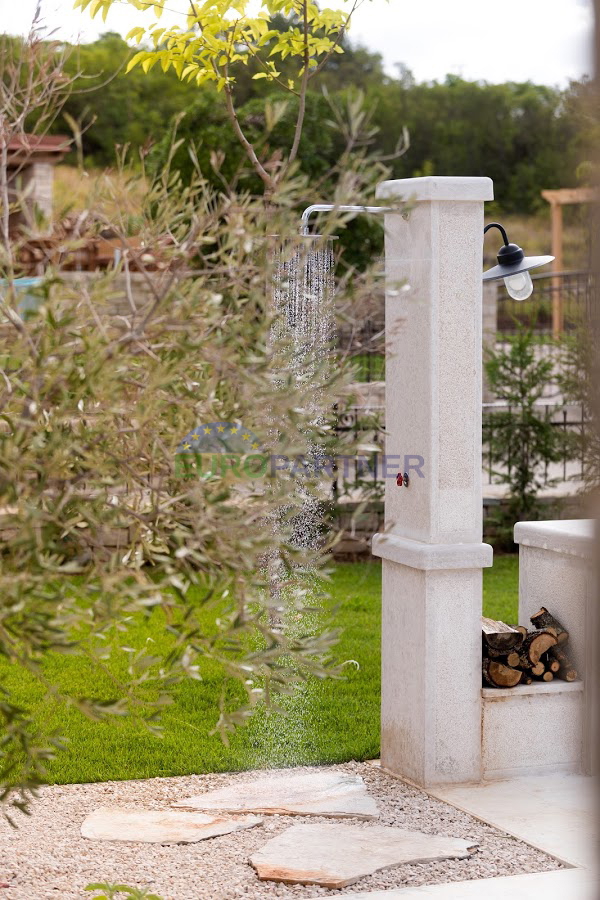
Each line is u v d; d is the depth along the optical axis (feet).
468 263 13.98
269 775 15.02
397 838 12.42
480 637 14.42
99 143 89.81
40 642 7.18
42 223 7.53
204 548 7.60
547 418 32.60
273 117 7.80
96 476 7.59
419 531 14.34
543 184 106.01
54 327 6.98
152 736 16.53
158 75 91.45
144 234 7.86
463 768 14.42
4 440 7.19
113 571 7.10
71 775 14.79
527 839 12.45
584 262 3.75
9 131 8.09
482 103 104.99
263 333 7.71
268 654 8.16
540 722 14.80
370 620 24.57
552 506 32.73
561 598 15.48
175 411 7.97
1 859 11.80
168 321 7.43
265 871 11.34
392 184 14.19
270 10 20.63
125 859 11.89
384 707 15.20
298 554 7.98
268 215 7.70
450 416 14.08
